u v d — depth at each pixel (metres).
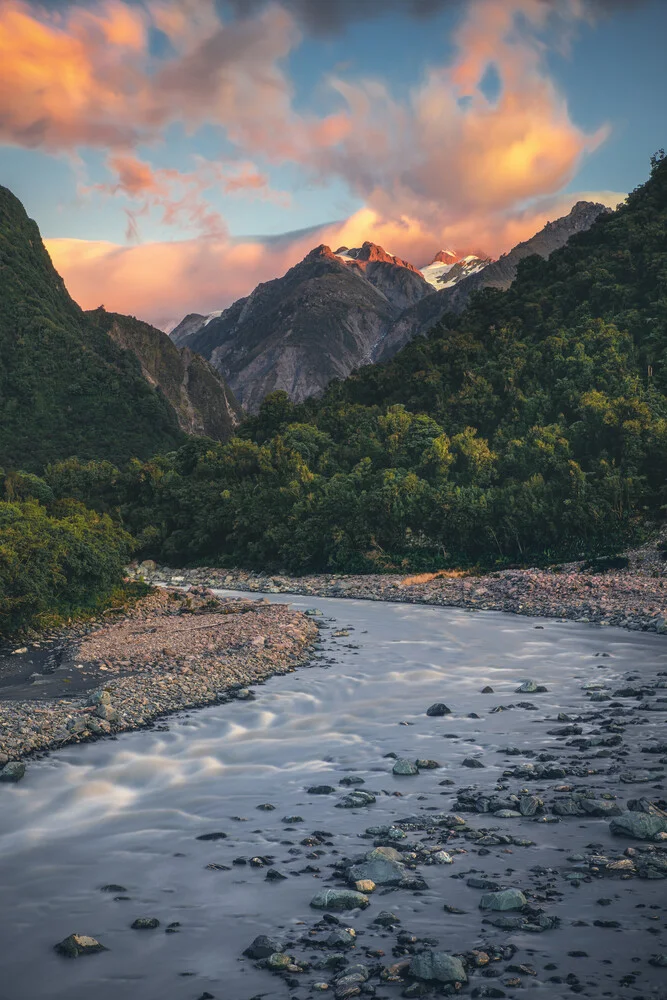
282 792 16.73
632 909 10.77
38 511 57.31
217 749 20.28
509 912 10.83
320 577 74.88
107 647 35.06
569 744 19.47
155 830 14.77
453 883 11.84
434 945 10.06
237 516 89.25
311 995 9.08
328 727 22.41
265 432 125.69
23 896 12.15
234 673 29.78
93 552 48.66
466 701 25.45
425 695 26.64
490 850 13.01
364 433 103.44
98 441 190.25
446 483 83.00
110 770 18.58
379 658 34.12
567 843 13.23
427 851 12.96
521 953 9.74
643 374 95.19
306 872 12.57
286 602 59.94
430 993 8.96
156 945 10.52
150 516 102.31
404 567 71.88
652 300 111.38
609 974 9.22
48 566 44.25
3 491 107.62
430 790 16.41
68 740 20.98
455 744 20.03
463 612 50.78
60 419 194.00
